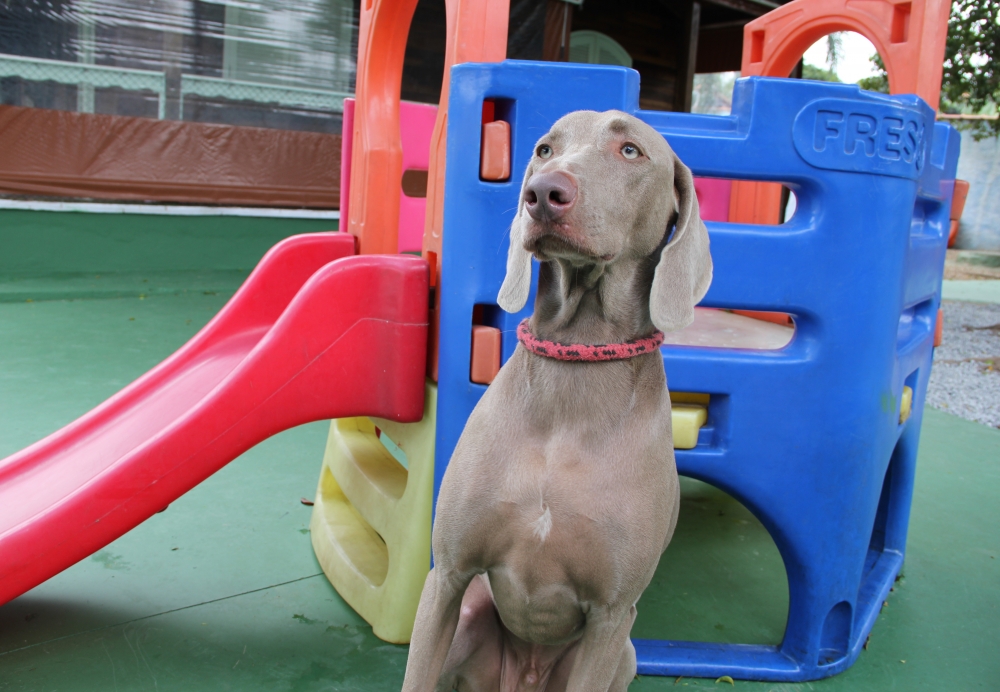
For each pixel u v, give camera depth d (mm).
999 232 14422
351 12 8273
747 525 3316
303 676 2070
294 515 3031
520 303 1501
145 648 2150
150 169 7500
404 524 2223
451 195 2014
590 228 1332
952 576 2896
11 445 3498
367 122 2793
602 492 1453
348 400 2156
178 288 7328
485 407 1564
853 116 1960
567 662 1766
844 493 2127
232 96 7844
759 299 2000
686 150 1927
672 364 2021
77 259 7285
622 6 10570
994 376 6270
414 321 2152
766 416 2055
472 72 1943
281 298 2875
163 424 2367
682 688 2141
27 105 6926
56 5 6918
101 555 2650
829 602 2186
